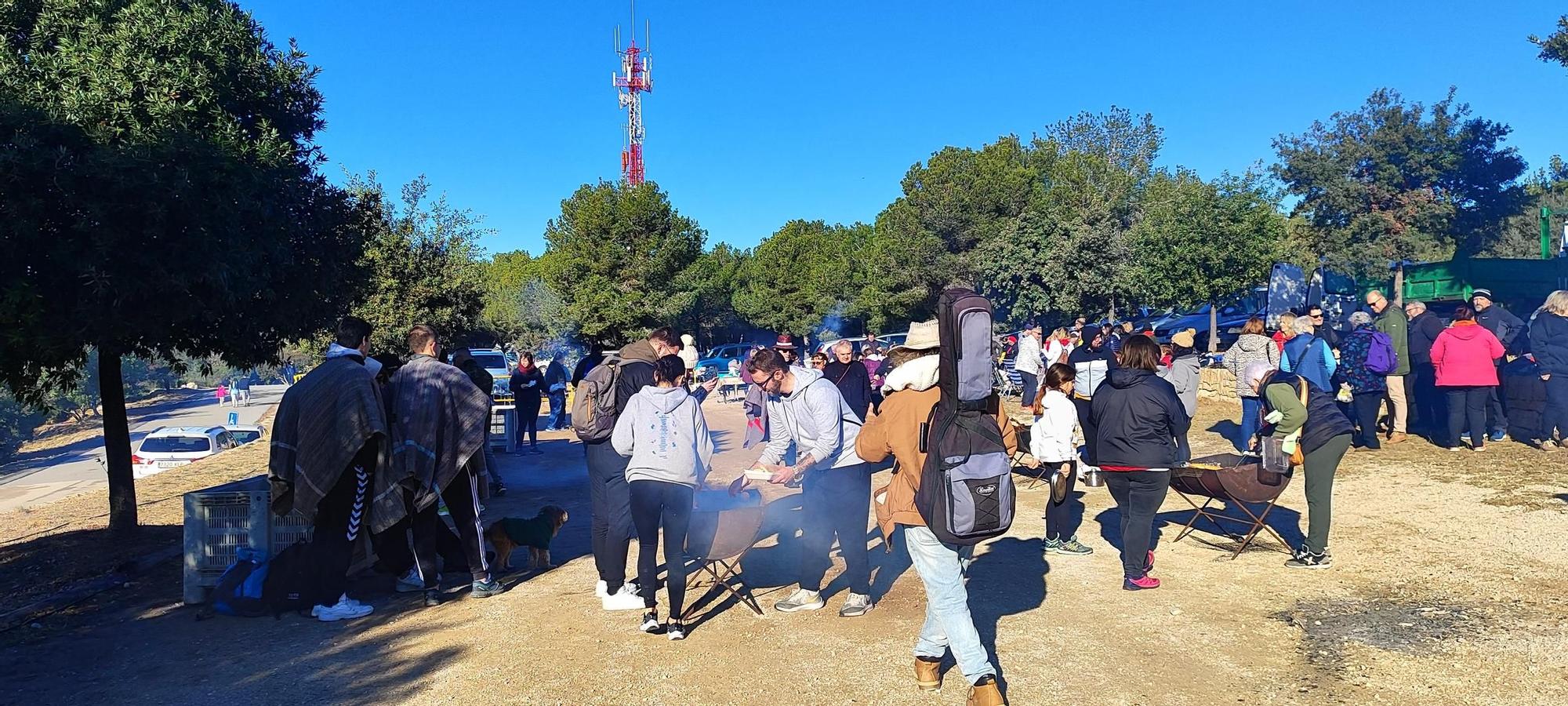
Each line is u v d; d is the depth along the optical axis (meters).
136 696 4.57
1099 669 4.45
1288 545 6.38
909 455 4.03
